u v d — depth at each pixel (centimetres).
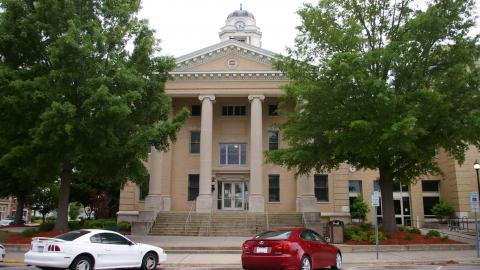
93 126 2072
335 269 1536
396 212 4244
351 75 2077
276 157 2470
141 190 3869
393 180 2655
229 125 4056
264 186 3894
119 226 3328
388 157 2420
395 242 2311
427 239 2406
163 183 3838
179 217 3388
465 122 2127
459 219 3675
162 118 2600
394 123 1964
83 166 2439
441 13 2239
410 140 2048
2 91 2105
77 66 2130
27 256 1377
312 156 2381
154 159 3688
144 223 3145
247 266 1355
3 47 2183
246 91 3778
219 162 4006
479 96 2153
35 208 5859
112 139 2155
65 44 2052
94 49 2181
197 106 4075
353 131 2155
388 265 1739
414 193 4194
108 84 2169
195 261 1812
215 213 3406
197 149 4028
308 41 2453
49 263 1341
